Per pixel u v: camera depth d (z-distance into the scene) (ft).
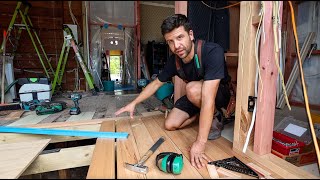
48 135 4.58
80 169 4.99
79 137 4.70
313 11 8.30
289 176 2.67
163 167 2.75
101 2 12.86
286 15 8.67
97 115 5.75
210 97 3.20
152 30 14.32
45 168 3.92
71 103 7.73
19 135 4.45
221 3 7.23
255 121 3.17
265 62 2.92
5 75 7.89
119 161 3.12
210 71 3.31
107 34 13.30
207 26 6.85
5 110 6.22
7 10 10.46
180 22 3.24
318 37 8.20
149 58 13.98
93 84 10.82
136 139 4.03
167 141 3.94
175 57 4.14
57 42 11.74
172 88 6.33
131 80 13.97
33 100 6.87
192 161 3.03
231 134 4.45
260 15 2.89
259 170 2.86
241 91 3.33
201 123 3.21
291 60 8.82
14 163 3.29
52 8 11.49
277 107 7.93
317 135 3.81
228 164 3.00
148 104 7.36
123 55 13.76
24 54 11.07
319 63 8.11
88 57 12.56
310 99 8.43
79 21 12.31
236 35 9.65
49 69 11.46
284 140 3.81
